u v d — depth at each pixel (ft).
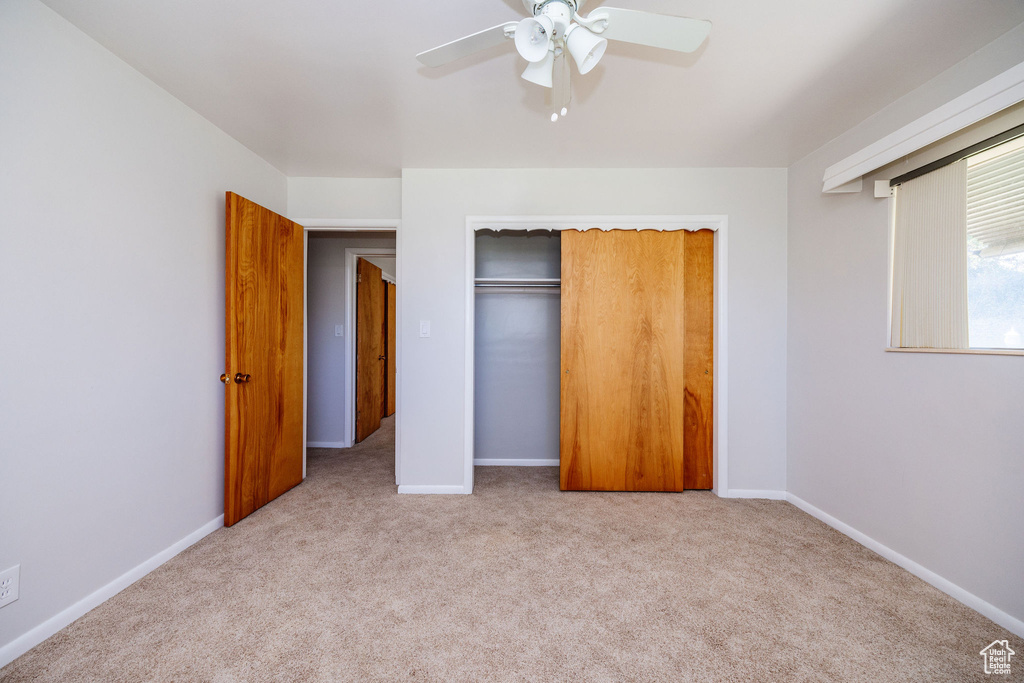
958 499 5.66
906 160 6.46
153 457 6.37
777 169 9.43
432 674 4.33
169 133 6.69
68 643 4.75
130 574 5.94
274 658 4.54
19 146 4.61
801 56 5.73
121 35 5.37
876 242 7.04
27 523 4.69
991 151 5.41
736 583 6.01
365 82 6.40
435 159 9.14
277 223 8.98
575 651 4.67
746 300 9.43
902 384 6.53
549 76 4.82
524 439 12.17
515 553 6.86
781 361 9.37
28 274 4.71
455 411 9.60
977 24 5.09
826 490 8.11
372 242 14.02
